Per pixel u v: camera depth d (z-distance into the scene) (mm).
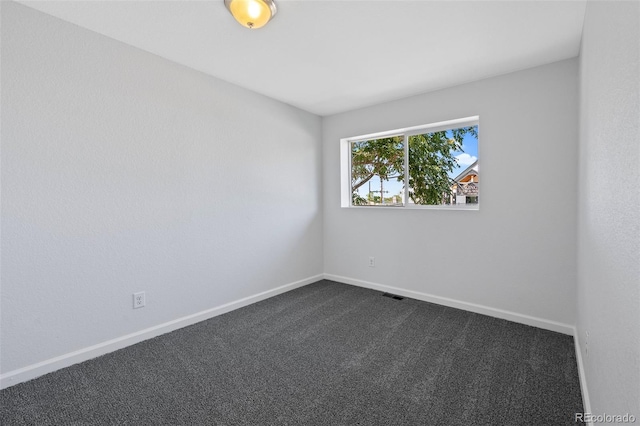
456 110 2824
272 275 3279
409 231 3201
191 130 2527
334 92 3031
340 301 3105
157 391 1670
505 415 1471
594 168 1312
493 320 2590
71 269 1918
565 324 2332
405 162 3348
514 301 2568
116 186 2104
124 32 1979
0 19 1632
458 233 2867
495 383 1717
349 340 2258
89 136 1970
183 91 2461
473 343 2188
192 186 2547
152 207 2297
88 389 1684
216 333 2385
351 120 3621
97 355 2027
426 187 3250
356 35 1991
